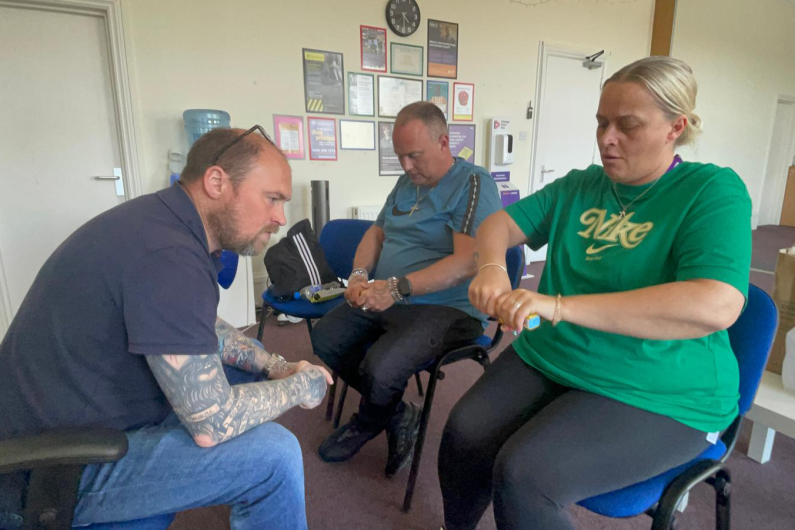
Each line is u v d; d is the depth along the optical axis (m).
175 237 0.77
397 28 3.21
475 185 1.42
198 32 2.66
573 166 4.52
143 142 2.64
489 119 3.83
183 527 1.29
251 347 1.15
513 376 1.05
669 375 0.85
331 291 1.85
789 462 1.53
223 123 2.76
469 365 2.29
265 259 1.98
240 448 0.81
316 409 1.87
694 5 4.50
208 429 0.77
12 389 0.74
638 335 0.76
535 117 4.09
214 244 0.89
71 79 2.51
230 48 2.75
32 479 0.65
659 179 0.90
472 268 1.35
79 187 2.64
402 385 1.31
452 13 3.45
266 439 0.83
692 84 0.83
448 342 1.39
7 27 2.35
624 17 4.37
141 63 2.55
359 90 3.20
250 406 0.83
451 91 3.59
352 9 3.06
